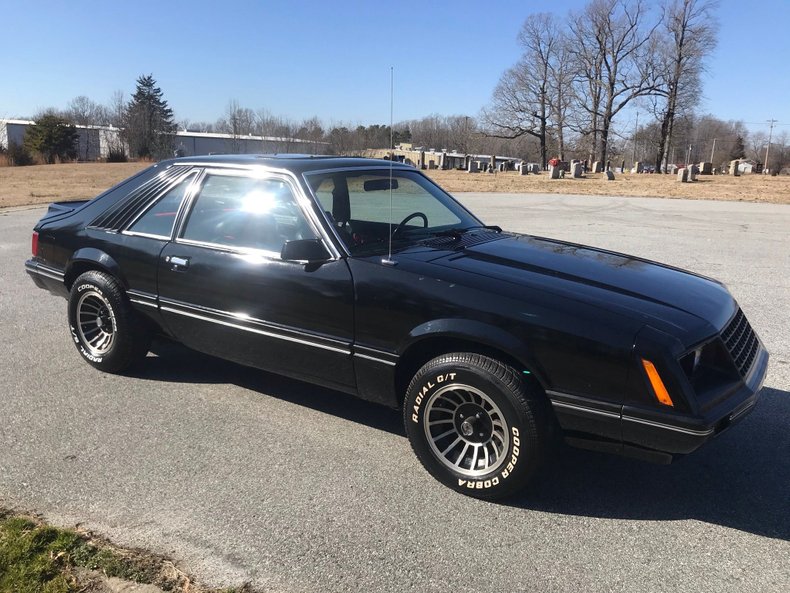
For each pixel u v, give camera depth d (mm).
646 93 69125
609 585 2688
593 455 3852
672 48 66250
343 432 4086
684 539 3016
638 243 12000
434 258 3676
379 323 3504
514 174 47375
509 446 3176
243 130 66938
